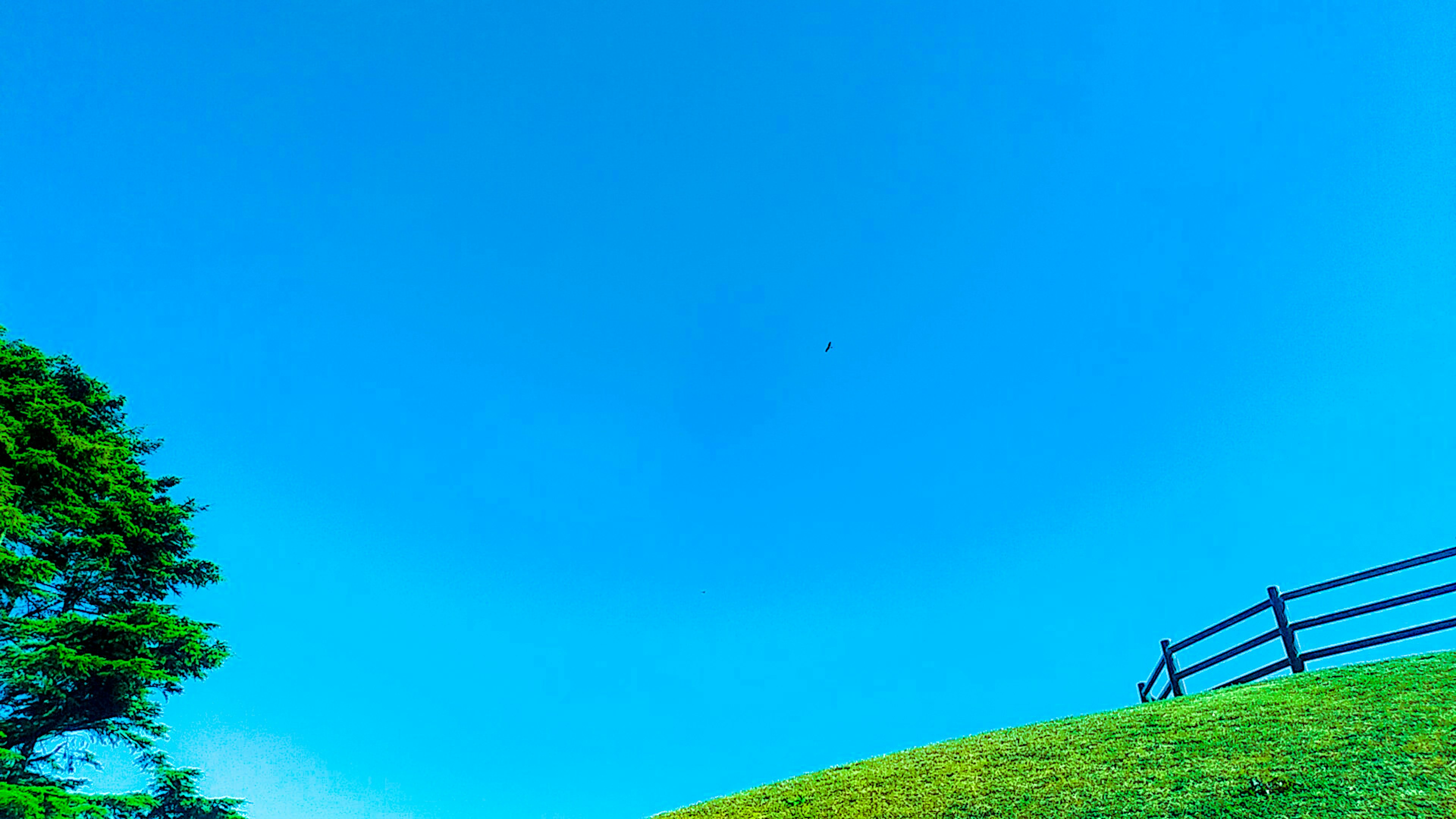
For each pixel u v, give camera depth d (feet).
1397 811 25.86
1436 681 38.19
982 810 35.22
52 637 49.98
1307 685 43.06
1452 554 42.29
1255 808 28.63
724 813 45.78
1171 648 60.23
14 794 42.96
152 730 55.01
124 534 59.36
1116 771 36.09
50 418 56.90
